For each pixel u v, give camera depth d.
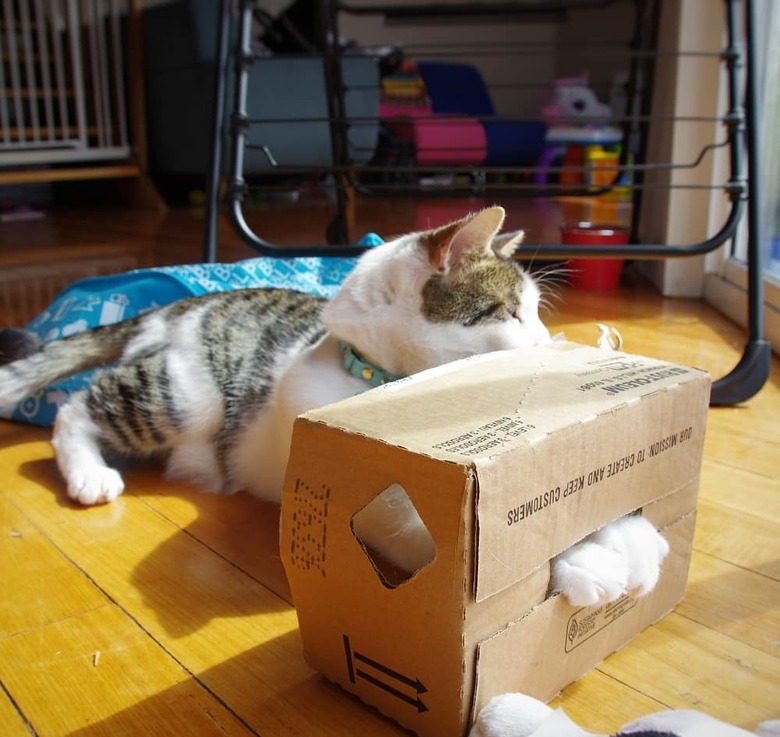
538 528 0.81
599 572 0.88
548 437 0.80
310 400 1.30
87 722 0.89
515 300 1.34
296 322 1.51
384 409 0.87
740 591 1.13
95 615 1.08
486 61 6.91
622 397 0.91
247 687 0.94
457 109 6.06
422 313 1.27
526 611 0.83
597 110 5.53
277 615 1.08
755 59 1.89
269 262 2.06
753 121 1.89
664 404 0.95
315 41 4.91
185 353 1.49
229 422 1.46
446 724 0.81
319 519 0.85
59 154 4.93
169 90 5.04
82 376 1.72
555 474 0.81
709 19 2.57
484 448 0.76
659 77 3.08
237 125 2.05
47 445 1.66
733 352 2.13
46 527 1.32
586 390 0.93
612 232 2.89
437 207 5.03
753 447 1.60
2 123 4.91
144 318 1.62
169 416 1.47
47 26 5.17
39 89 5.21
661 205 2.91
